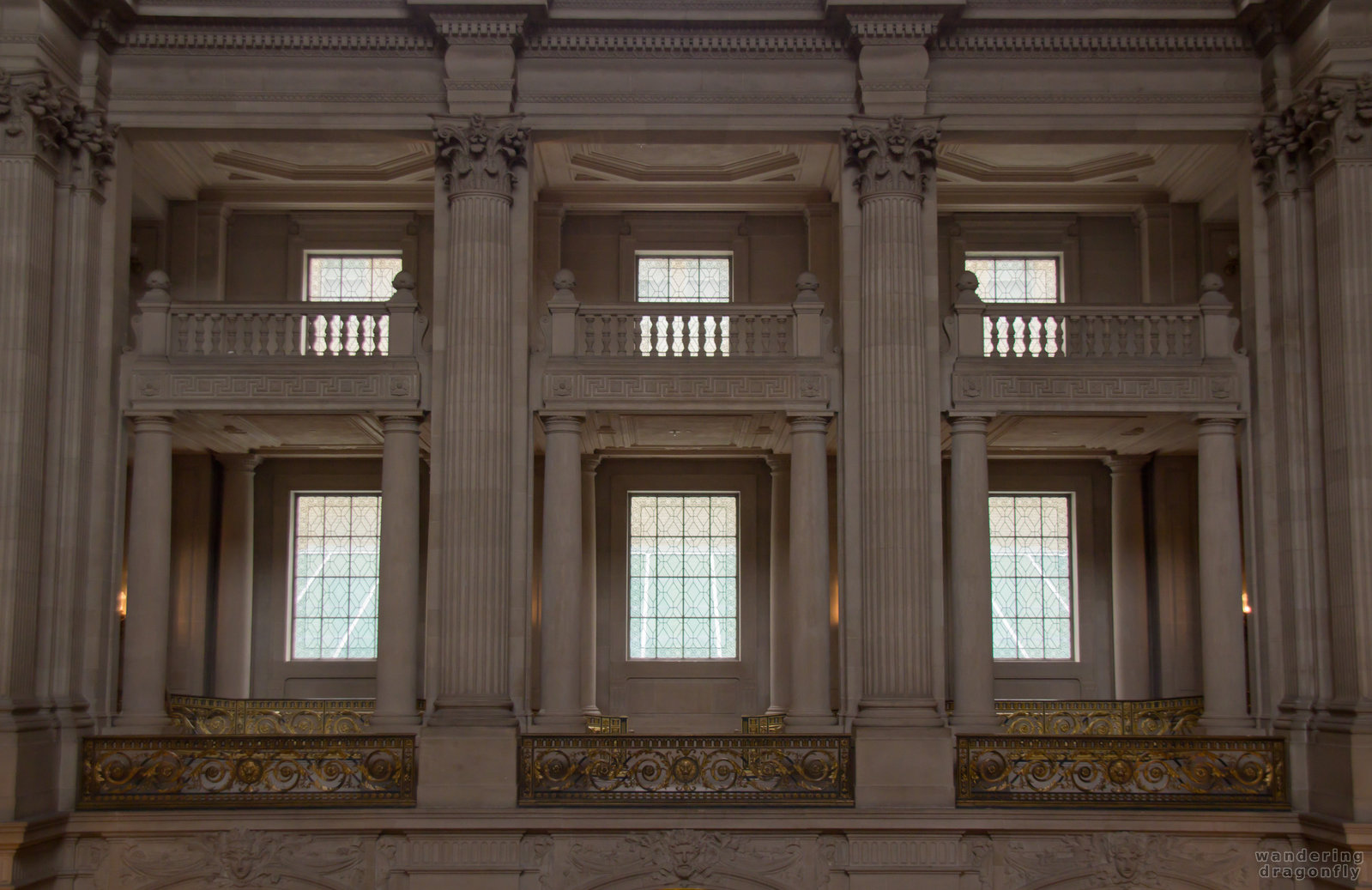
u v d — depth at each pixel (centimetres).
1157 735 1689
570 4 1694
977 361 1709
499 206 1688
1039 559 2177
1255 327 1717
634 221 2142
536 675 2075
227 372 1705
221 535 2088
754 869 1547
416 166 2031
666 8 1695
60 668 1609
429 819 1538
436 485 1670
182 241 2064
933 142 1692
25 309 1573
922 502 1634
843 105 1728
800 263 2139
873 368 1661
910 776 1561
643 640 2152
